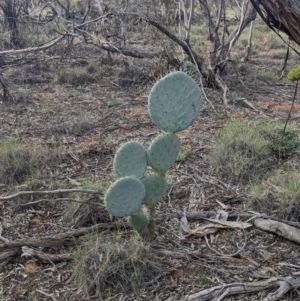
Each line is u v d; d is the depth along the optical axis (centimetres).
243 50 1223
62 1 1293
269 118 632
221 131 572
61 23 1041
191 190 419
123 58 913
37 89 809
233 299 281
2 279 305
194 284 296
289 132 520
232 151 468
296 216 366
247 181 433
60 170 462
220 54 827
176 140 310
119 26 998
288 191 380
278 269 307
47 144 536
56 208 388
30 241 330
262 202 384
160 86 299
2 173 439
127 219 354
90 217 364
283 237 341
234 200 400
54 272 310
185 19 820
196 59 812
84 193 375
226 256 322
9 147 485
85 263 298
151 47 1088
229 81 866
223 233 352
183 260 318
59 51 1059
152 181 315
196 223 366
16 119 635
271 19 224
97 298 285
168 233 351
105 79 871
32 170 448
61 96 764
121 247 307
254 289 286
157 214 373
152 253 317
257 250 330
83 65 980
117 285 290
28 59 931
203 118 642
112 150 518
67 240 336
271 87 849
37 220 373
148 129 600
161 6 909
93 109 693
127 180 291
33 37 1142
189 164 477
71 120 626
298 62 1066
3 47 1068
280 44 1294
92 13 1176
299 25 214
